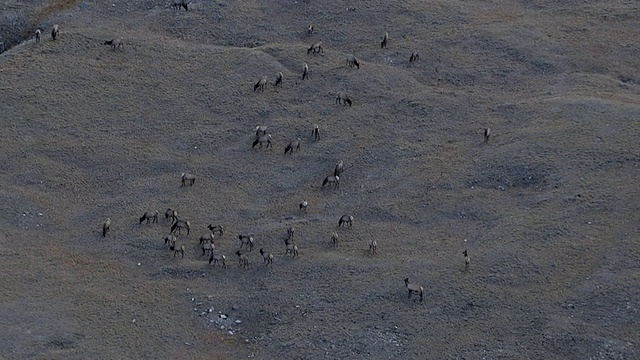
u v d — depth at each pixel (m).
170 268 57.66
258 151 68.75
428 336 51.97
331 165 67.56
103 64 77.56
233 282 56.62
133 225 61.44
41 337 51.31
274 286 55.88
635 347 50.81
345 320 53.19
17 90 73.88
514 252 57.28
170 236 59.31
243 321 53.97
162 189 64.94
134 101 73.88
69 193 64.44
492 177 64.56
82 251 59.16
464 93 75.06
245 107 73.31
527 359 50.12
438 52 80.31
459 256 57.47
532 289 54.62
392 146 68.94
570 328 51.81
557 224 59.31
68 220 61.97
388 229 60.81
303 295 55.06
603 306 53.19
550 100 72.50
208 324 53.69
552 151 65.88
